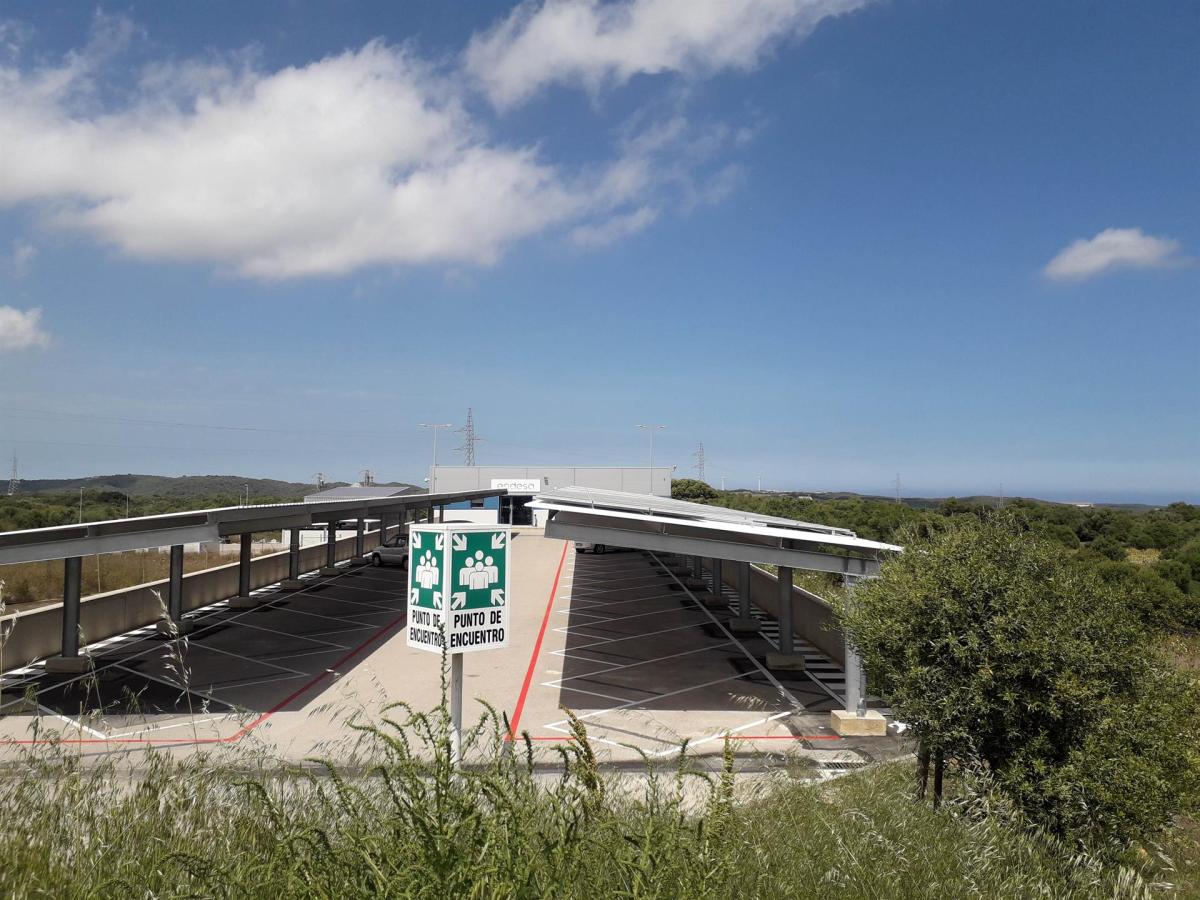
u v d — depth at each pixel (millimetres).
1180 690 6441
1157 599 18828
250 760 4973
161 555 36781
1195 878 6559
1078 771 5855
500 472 68000
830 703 15008
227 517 17500
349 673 17047
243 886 2895
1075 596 6688
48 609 18141
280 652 19062
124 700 14320
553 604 27328
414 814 2791
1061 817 5824
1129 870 5434
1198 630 18453
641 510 16953
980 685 6355
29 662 17328
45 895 3000
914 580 7195
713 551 14719
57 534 14766
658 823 3662
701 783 6340
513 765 3598
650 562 40656
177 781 4141
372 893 2680
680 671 17625
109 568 30797
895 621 7016
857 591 7945
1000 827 5371
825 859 4441
